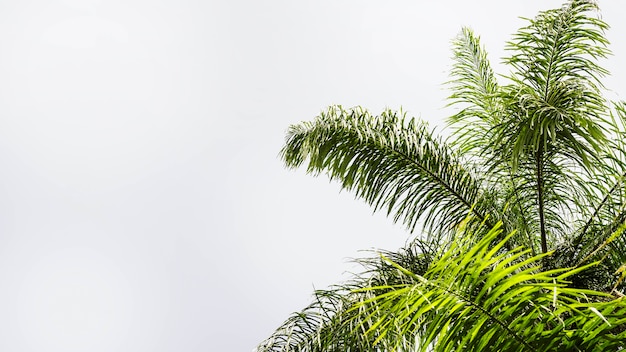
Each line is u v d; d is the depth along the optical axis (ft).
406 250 20.34
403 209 21.83
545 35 20.06
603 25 19.95
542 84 19.86
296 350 18.37
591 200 20.31
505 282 8.98
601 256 18.90
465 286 9.25
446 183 21.54
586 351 9.05
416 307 9.46
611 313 9.02
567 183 20.21
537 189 20.88
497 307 9.12
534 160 20.51
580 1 20.29
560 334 9.14
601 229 19.61
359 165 21.99
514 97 18.43
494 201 21.13
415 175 21.84
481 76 24.53
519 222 20.68
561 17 20.20
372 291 18.26
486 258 9.19
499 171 21.15
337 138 22.07
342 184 22.26
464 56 25.14
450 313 9.29
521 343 9.23
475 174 21.44
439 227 21.33
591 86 18.58
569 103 18.44
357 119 21.99
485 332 9.35
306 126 23.13
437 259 9.91
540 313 9.22
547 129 17.31
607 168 19.57
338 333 17.71
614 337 8.98
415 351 13.67
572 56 19.93
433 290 9.22
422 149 21.74
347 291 18.88
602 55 19.77
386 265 19.53
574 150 19.27
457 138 23.29
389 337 14.61
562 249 19.52
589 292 8.81
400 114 22.49
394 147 21.76
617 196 19.88
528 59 20.04
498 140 18.99
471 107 23.68
